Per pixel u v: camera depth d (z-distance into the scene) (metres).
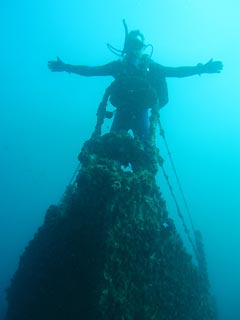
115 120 2.70
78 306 1.68
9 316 2.12
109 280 1.64
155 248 2.00
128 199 1.85
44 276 1.89
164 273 2.06
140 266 1.87
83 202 1.85
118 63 2.78
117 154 2.27
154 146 2.41
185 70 2.65
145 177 2.04
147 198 2.04
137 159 2.26
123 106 2.57
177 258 2.27
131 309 1.75
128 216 1.83
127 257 1.78
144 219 1.95
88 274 1.69
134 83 2.52
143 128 2.66
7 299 2.20
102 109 2.65
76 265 1.76
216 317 3.35
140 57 2.71
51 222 2.07
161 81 2.71
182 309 2.22
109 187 1.78
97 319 1.58
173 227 2.23
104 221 1.73
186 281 2.35
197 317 2.46
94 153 2.21
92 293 1.62
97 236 1.74
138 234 1.88
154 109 2.56
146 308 1.84
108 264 1.66
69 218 1.89
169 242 2.17
